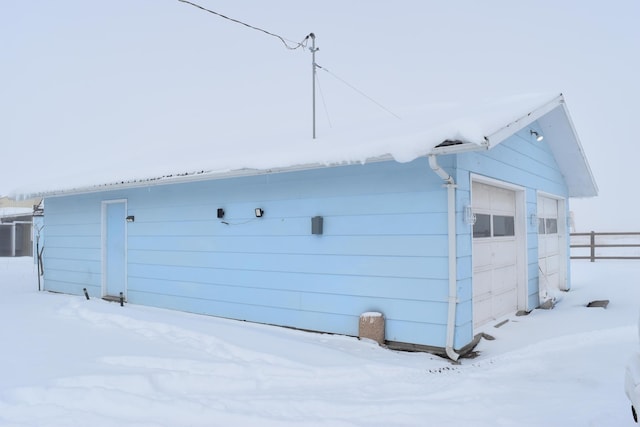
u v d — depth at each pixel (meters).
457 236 4.92
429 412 3.28
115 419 3.20
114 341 5.29
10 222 21.92
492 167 5.99
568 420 3.00
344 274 5.69
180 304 7.55
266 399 3.56
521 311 6.95
